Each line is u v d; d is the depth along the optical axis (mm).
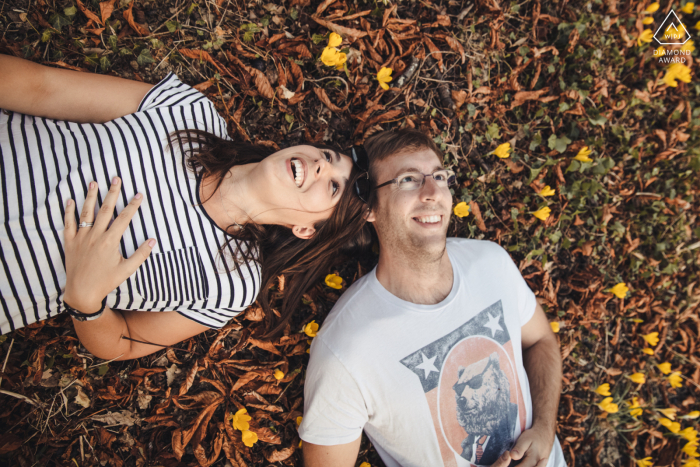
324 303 2039
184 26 1786
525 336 1881
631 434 2451
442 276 1616
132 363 1744
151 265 1427
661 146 2582
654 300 2584
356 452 1524
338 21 1963
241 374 1861
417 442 1484
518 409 1604
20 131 1325
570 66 2316
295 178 1491
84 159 1349
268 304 1869
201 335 1848
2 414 1547
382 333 1495
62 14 1609
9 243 1234
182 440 1701
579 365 2389
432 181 1554
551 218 2270
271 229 1766
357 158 1664
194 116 1588
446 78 2180
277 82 1918
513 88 2207
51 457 1615
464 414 1501
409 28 2061
